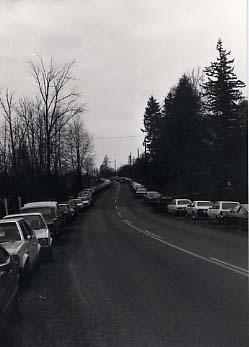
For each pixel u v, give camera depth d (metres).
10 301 7.78
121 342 7.16
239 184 63.47
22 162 51.50
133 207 70.12
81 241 25.41
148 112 124.50
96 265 16.03
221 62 70.25
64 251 21.09
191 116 71.38
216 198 60.66
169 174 89.88
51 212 25.41
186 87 76.38
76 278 13.46
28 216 18.44
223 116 69.44
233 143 68.62
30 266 13.19
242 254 17.72
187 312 8.88
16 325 8.25
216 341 7.06
